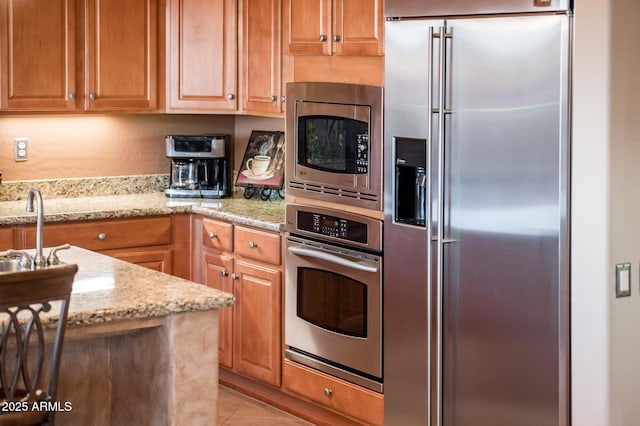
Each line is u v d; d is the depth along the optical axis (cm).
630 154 337
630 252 341
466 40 373
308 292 469
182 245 552
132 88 562
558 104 344
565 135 343
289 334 482
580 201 342
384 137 416
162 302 320
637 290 344
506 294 369
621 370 343
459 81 377
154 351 340
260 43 530
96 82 549
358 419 445
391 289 418
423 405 407
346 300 446
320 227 457
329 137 450
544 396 359
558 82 343
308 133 464
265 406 507
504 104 362
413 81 398
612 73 331
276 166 566
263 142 577
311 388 471
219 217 526
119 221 530
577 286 346
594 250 338
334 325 454
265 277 497
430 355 394
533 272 358
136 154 609
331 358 457
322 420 475
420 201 408
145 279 355
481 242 375
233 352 523
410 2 395
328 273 455
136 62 562
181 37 567
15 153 561
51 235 507
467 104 375
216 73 562
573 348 349
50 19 529
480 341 380
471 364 384
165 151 620
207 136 578
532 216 356
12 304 271
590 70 335
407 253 408
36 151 570
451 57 379
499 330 372
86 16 543
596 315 340
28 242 502
